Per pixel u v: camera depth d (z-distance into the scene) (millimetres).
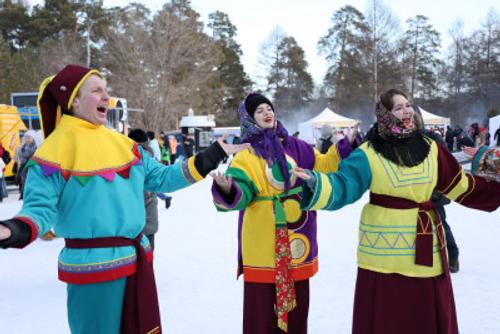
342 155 3439
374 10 46094
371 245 2771
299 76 61500
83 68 2703
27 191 2434
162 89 32250
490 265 5309
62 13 46156
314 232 3291
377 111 2867
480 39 56688
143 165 2807
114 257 2510
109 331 2525
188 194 13758
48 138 2590
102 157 2580
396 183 2729
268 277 3148
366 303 2777
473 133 21656
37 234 2312
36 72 37750
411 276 2689
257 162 3172
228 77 60250
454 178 2867
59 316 4324
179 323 4055
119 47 33094
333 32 54594
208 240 7215
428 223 2715
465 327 3744
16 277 5621
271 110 3291
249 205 3230
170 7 36219
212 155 2838
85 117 2656
